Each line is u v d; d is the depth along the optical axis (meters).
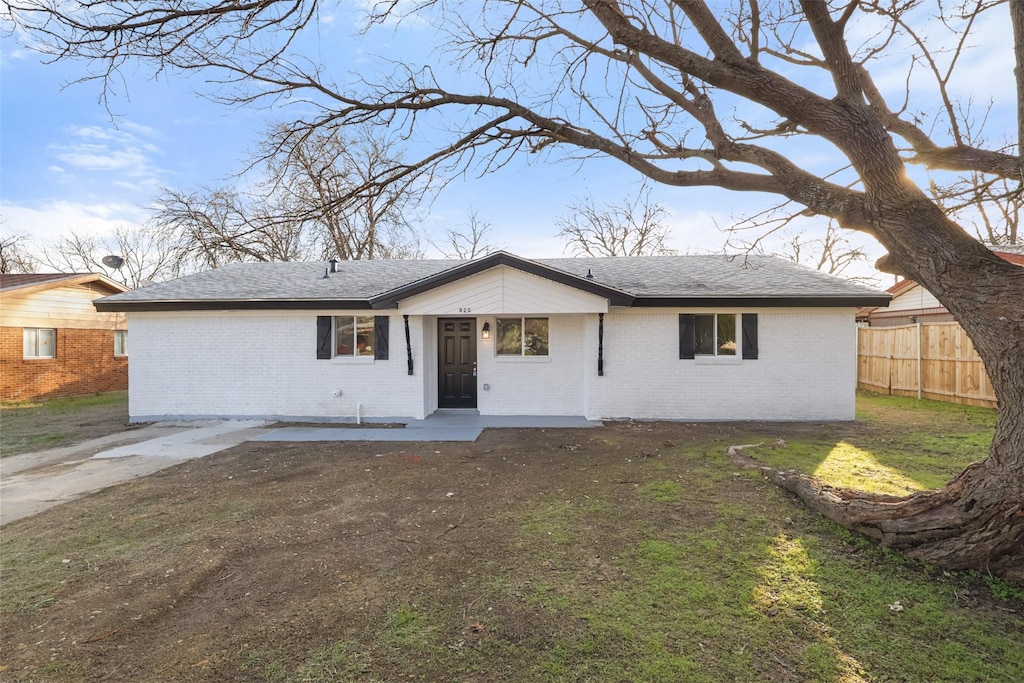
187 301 10.66
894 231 3.59
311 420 10.80
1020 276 3.19
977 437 8.09
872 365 15.30
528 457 7.23
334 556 3.96
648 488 5.54
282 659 2.65
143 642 2.83
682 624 2.93
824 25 4.00
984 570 3.34
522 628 2.91
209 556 3.97
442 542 4.20
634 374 10.50
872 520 3.92
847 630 2.86
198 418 11.07
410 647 2.75
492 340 11.29
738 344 10.36
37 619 3.08
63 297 16.44
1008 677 2.46
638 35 4.43
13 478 6.41
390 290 10.15
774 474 5.64
